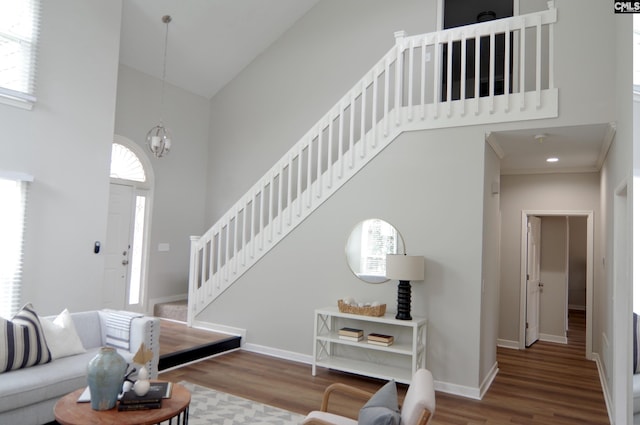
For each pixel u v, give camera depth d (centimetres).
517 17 410
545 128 396
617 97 361
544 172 615
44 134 445
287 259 520
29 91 433
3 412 270
